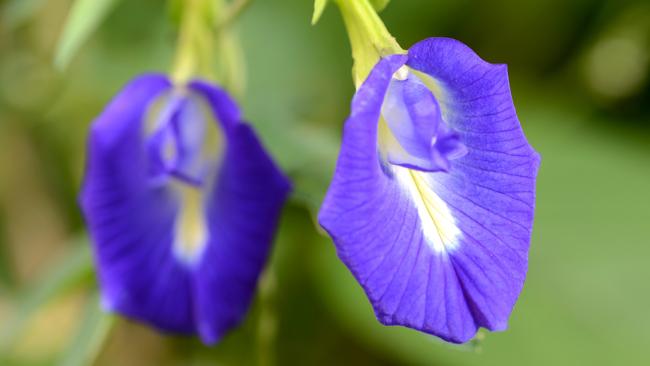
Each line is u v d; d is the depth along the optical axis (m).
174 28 0.33
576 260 0.39
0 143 0.43
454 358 0.37
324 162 0.35
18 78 0.43
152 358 0.42
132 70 0.42
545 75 0.45
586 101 0.44
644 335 0.38
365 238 0.28
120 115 0.32
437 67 0.29
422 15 0.44
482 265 0.29
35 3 0.37
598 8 0.44
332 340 0.41
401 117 0.29
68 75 0.43
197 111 0.32
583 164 0.41
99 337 0.33
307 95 0.42
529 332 0.37
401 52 0.29
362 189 0.28
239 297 0.32
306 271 0.40
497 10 0.44
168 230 0.33
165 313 0.33
